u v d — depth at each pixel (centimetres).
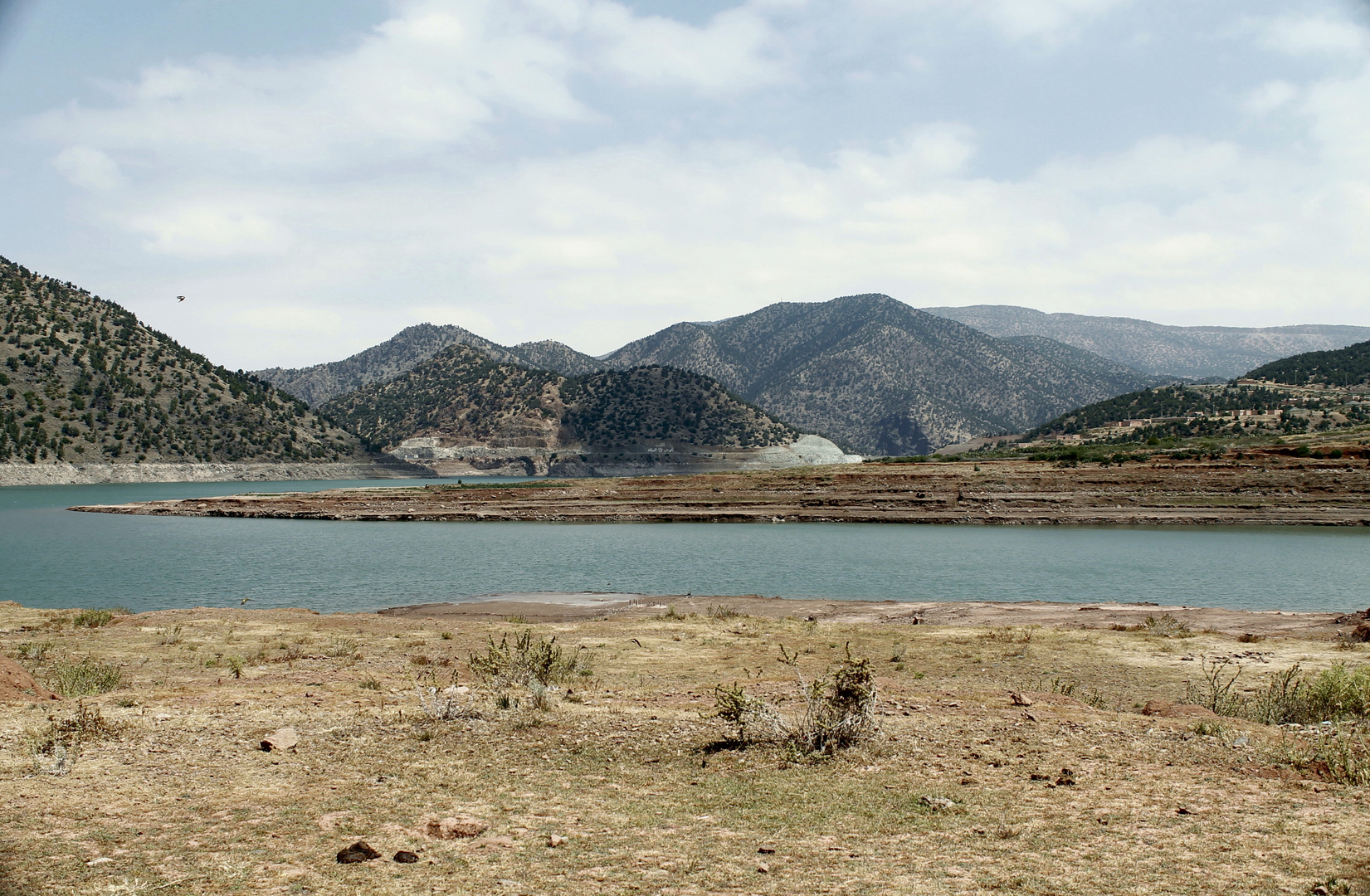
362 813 903
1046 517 8262
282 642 2645
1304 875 722
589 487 11162
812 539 7306
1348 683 1441
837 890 696
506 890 696
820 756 1140
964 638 2667
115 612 3506
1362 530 7250
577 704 1479
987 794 973
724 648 2520
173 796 953
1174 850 787
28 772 1034
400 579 5144
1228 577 4778
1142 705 1656
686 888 702
